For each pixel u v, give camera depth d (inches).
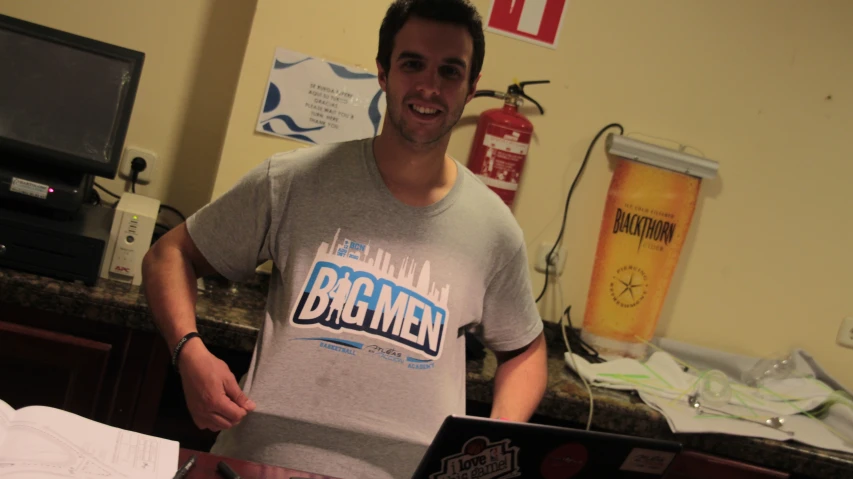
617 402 76.3
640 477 42.3
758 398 84.3
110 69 72.7
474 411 76.9
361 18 77.8
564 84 89.2
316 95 78.4
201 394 47.9
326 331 50.6
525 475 40.6
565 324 93.2
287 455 49.8
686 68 90.6
